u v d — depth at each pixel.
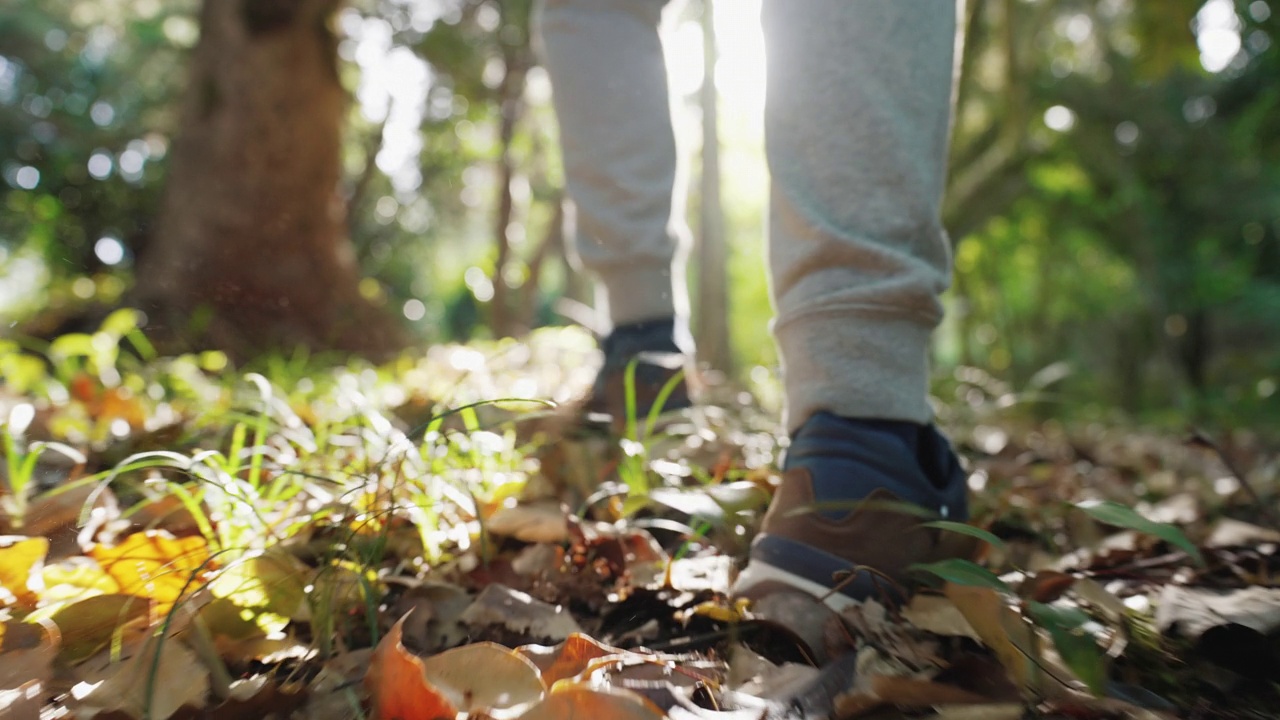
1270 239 13.80
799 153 1.20
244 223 5.98
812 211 1.18
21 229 10.31
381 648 0.77
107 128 13.08
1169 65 3.43
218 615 0.94
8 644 0.87
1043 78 11.21
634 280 1.85
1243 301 13.77
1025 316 15.56
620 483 1.51
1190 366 13.60
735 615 1.05
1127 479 2.51
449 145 13.55
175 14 13.63
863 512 1.07
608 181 1.83
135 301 5.26
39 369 3.28
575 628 1.05
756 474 1.45
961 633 0.98
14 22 13.49
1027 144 11.23
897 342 1.15
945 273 1.22
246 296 5.44
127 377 3.10
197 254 5.87
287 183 6.12
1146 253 12.94
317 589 1.02
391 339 6.23
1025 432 3.72
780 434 1.97
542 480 1.61
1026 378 11.31
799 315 1.18
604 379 1.88
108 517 1.35
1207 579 1.27
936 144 1.21
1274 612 0.98
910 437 1.16
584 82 1.81
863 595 1.06
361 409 1.60
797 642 0.99
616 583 1.22
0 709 0.78
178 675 0.83
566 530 1.27
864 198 1.16
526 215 13.64
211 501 1.22
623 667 0.82
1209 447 1.46
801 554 1.08
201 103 6.29
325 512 1.13
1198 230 13.00
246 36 6.25
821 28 1.18
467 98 10.57
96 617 0.94
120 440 1.92
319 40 6.40
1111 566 1.35
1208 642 0.97
